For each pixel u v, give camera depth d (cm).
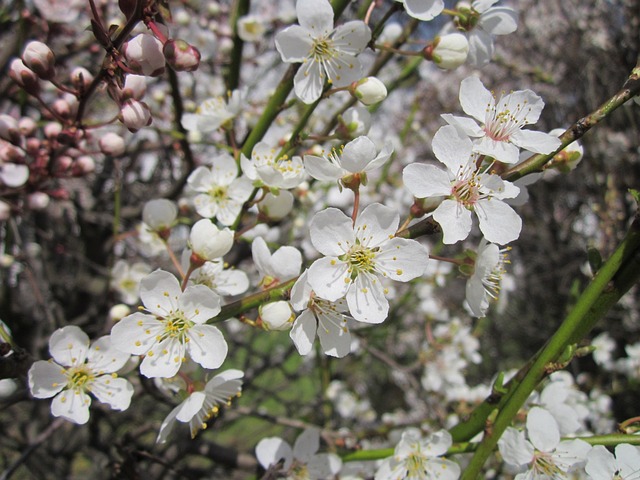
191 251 11
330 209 9
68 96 13
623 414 34
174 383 11
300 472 12
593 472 9
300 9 11
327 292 9
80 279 27
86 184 29
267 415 19
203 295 9
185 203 19
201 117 14
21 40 19
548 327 46
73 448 27
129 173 30
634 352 26
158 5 9
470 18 12
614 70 41
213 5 25
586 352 10
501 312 44
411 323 40
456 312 40
